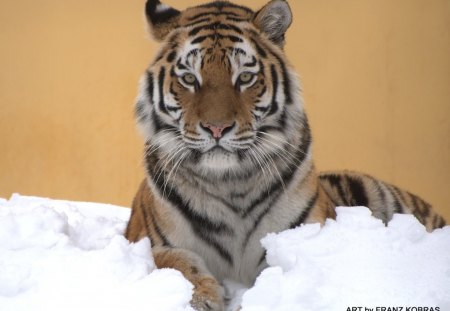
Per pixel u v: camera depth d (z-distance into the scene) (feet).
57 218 30.99
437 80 62.69
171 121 29.50
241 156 28.89
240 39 29.66
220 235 29.63
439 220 43.27
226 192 29.17
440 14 62.28
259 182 29.22
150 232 30.78
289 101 30.27
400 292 24.80
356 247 27.12
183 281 25.21
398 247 27.37
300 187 29.94
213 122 28.04
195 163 29.09
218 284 27.43
